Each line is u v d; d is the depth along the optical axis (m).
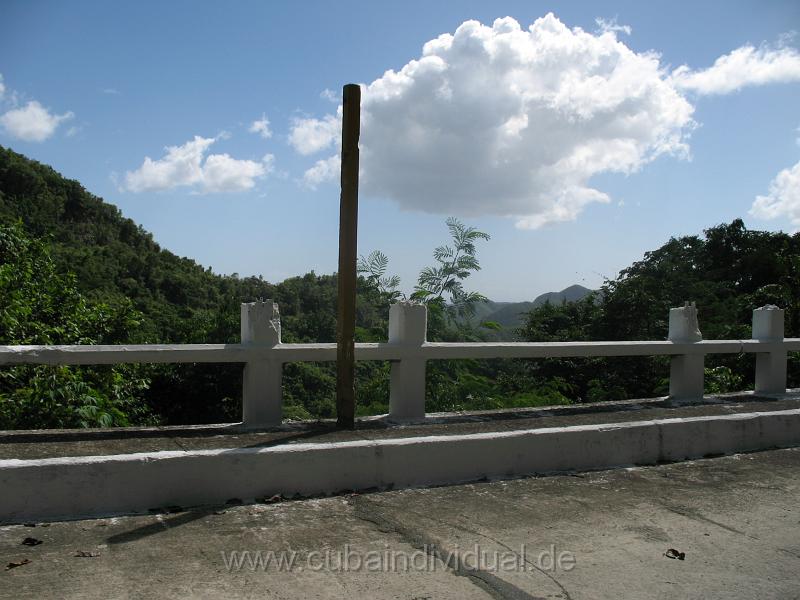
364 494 5.35
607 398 17.64
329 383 19.53
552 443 6.18
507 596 3.65
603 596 3.70
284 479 5.18
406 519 4.80
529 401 11.79
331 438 6.17
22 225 13.27
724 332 18.16
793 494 5.68
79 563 3.84
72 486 4.59
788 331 18.58
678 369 8.98
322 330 25.41
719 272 27.75
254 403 6.60
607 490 5.69
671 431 6.74
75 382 9.14
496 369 16.86
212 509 4.84
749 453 7.07
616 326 22.61
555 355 7.86
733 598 3.72
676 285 24.81
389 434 6.40
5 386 9.95
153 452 5.18
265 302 6.64
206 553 4.06
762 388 9.54
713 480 6.06
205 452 4.96
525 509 5.12
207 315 20.95
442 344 7.33
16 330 10.65
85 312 12.52
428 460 5.68
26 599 3.37
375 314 12.00
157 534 4.33
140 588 3.54
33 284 12.04
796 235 26.69
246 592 3.55
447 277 12.37
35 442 5.79
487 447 5.90
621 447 6.48
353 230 6.38
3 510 4.43
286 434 6.30
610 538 4.58
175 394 17.78
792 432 7.46
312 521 4.69
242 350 6.50
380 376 12.10
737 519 5.04
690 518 5.04
